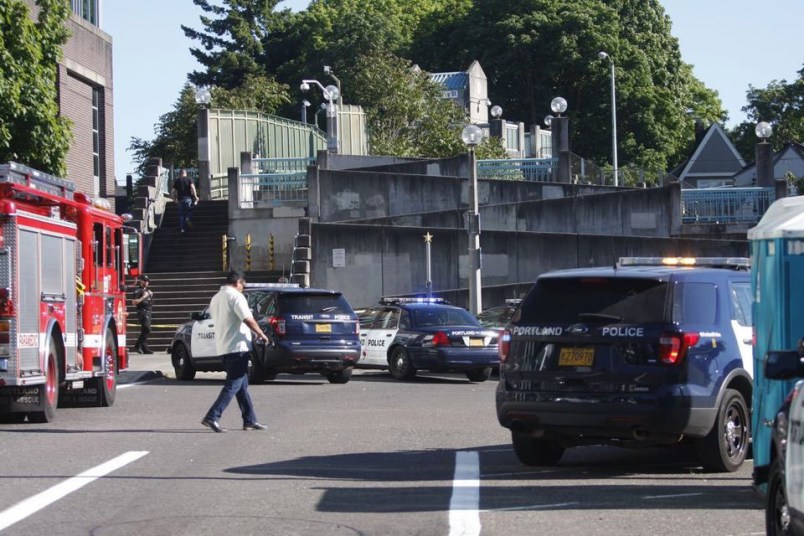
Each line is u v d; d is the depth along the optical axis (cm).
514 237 5953
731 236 6431
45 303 2530
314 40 13500
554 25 12594
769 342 1403
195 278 5734
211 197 6962
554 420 1773
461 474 1781
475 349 3847
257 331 2348
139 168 9794
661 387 1722
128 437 2256
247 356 2353
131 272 3225
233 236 6066
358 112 8531
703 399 1736
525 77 12900
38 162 3475
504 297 5803
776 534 1151
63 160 3547
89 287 2820
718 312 1803
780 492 1139
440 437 2244
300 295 3662
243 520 1420
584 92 12800
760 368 1442
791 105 14250
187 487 1664
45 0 3600
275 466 1864
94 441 2195
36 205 2595
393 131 9950
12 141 3447
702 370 1745
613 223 6419
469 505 1516
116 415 2705
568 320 1789
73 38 5800
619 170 7412
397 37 13988
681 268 1869
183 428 2412
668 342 1725
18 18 3431
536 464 1894
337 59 13125
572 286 1822
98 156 6244
